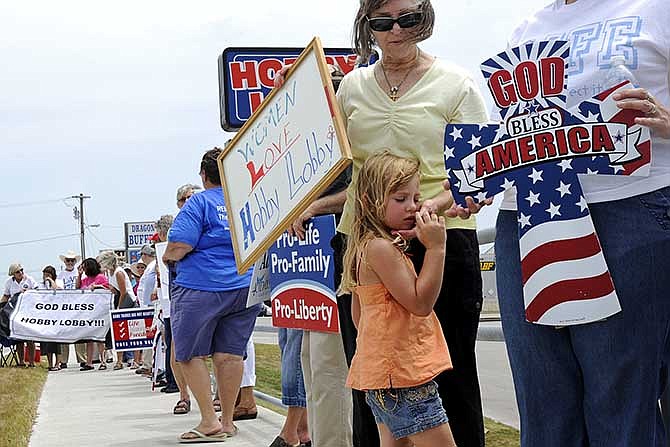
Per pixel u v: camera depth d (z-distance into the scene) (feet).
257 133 11.86
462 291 10.73
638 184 8.02
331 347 13.87
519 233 8.41
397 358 10.02
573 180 8.11
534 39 8.91
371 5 10.64
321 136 10.46
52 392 33.73
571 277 8.14
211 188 19.94
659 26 8.10
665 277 8.00
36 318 48.98
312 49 10.55
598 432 8.38
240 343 20.12
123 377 40.70
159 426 22.79
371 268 10.12
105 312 48.91
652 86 8.14
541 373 8.65
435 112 10.78
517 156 8.32
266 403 25.75
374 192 10.13
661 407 9.20
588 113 8.02
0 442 21.01
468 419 10.87
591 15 8.55
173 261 19.84
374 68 11.32
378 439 11.57
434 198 10.20
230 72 18.49
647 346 8.05
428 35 10.69
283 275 14.84
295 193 11.03
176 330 19.72
